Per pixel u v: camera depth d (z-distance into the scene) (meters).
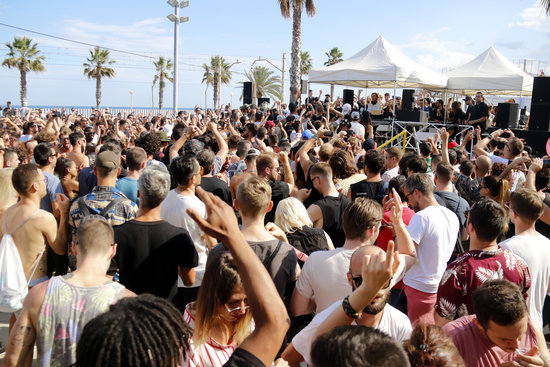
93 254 2.25
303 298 2.91
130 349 1.13
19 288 3.16
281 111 15.39
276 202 4.54
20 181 3.28
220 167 5.52
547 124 11.34
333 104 17.55
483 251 2.75
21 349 2.10
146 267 2.94
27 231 3.29
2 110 22.16
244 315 2.05
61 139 6.34
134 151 4.30
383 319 2.23
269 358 1.15
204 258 3.55
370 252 2.14
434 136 13.28
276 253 2.80
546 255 3.07
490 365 2.13
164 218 3.55
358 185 4.74
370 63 12.84
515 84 13.20
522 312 1.96
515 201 3.18
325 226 4.00
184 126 6.80
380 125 14.87
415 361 1.52
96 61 54.31
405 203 4.17
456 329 2.20
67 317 2.10
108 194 3.46
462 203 4.48
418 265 3.52
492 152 8.45
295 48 21.78
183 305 3.53
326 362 1.12
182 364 1.94
